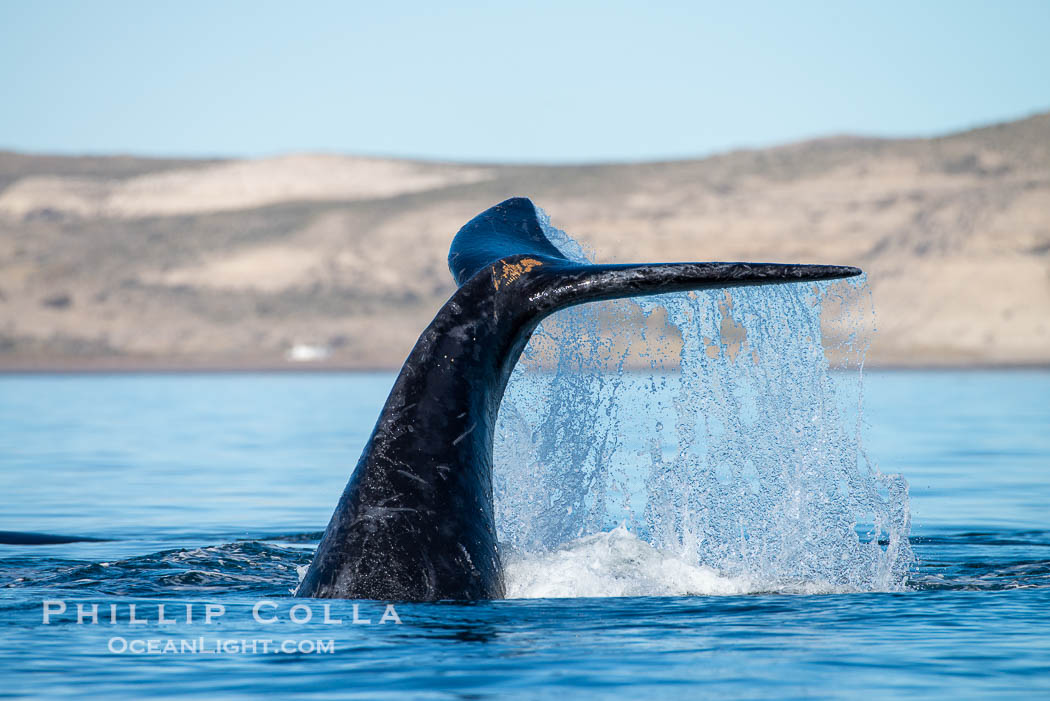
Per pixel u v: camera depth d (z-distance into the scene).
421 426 36.50
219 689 29.31
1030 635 34.22
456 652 31.94
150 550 53.12
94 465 96.38
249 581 42.38
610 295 36.28
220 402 199.75
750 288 44.06
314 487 81.50
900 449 104.38
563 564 41.00
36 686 29.62
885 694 28.72
